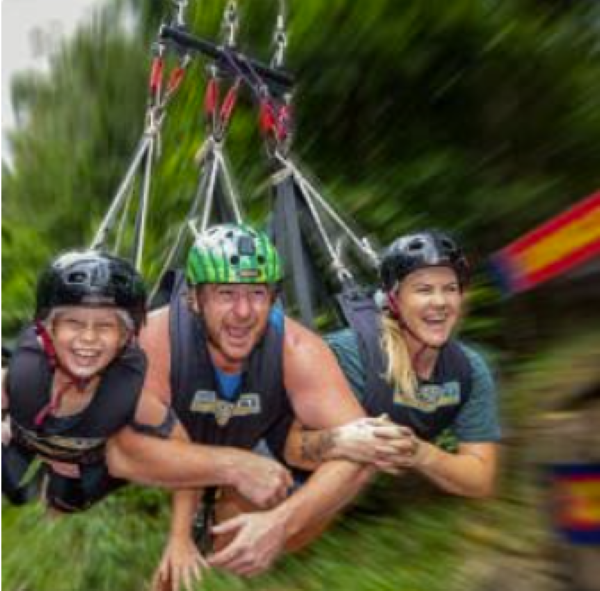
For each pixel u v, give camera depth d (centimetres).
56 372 359
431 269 385
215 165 421
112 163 595
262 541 373
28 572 455
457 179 514
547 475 253
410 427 394
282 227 414
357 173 526
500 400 389
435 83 522
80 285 350
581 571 246
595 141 500
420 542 401
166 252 496
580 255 239
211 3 553
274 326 378
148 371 370
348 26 529
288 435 393
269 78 433
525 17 513
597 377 254
